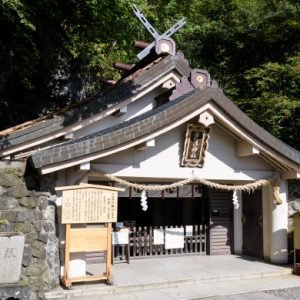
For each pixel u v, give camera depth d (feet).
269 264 27.48
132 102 28.53
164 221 35.86
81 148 20.30
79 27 36.70
